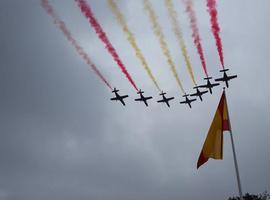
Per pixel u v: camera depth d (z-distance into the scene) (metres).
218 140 25.95
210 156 25.94
